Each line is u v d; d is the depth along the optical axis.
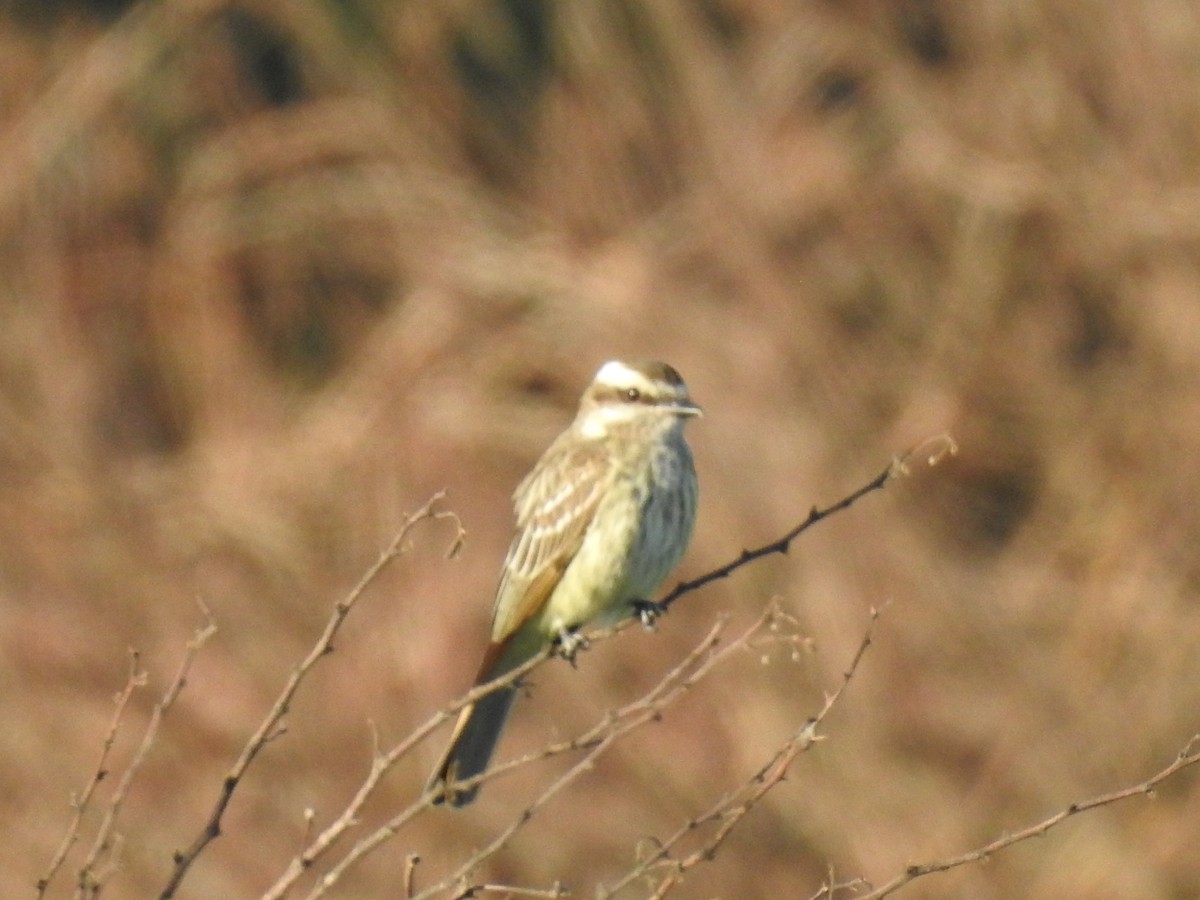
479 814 17.80
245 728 18.62
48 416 23.81
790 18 25.42
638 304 22.66
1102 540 21.66
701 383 21.48
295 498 21.42
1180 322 23.05
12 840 17.77
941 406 22.72
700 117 24.84
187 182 27.14
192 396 25.72
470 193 25.69
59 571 20.41
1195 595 20.75
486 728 11.59
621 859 17.97
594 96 25.19
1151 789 8.96
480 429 22.12
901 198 24.38
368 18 27.36
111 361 25.75
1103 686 19.83
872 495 20.17
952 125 24.58
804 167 24.45
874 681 18.95
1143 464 22.31
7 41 27.94
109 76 27.56
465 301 24.14
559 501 12.02
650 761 18.33
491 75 27.06
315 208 26.41
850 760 18.50
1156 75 24.00
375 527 20.88
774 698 18.66
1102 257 23.58
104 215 27.03
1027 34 24.55
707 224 23.61
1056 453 22.66
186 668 8.83
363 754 18.53
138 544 20.84
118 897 17.45
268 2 27.70
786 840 18.23
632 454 11.98
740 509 19.77
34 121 27.34
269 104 28.28
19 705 18.67
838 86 25.48
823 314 23.09
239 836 17.94
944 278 23.86
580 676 18.83
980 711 19.23
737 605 19.22
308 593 20.09
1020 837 8.88
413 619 19.58
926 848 18.30
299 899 17.38
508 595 12.13
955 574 20.44
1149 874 18.67
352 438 22.44
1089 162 23.97
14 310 25.52
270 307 26.47
